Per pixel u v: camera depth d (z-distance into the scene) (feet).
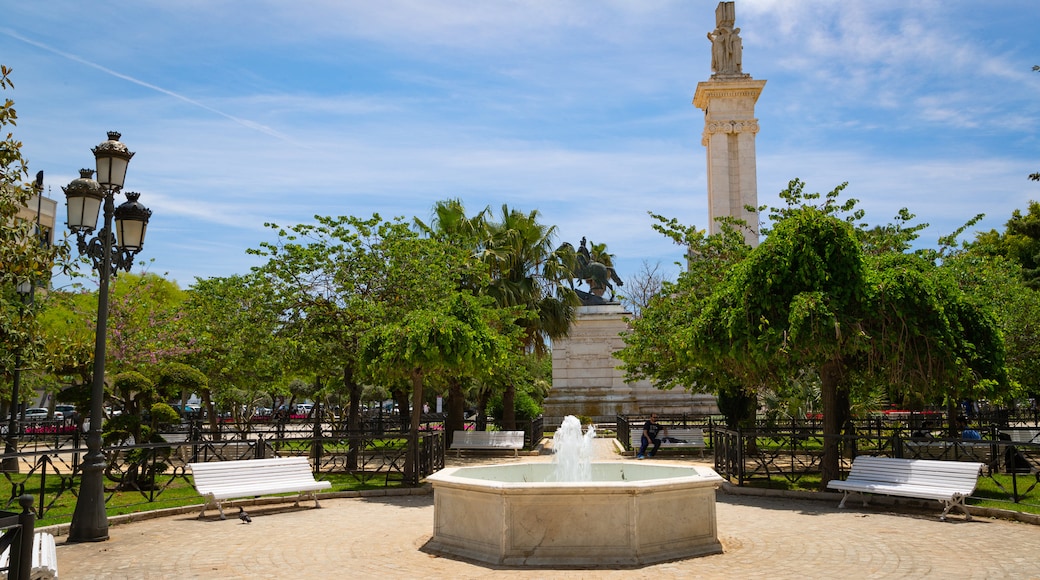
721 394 68.33
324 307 56.95
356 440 53.06
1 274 35.78
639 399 106.52
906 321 38.32
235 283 61.98
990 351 40.16
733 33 113.19
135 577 24.04
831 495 39.45
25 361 40.96
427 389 106.22
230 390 84.33
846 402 51.08
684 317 52.60
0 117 33.91
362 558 26.68
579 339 108.58
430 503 40.81
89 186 30.94
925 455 52.54
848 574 23.66
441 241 70.13
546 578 23.45
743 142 108.99
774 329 39.06
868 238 52.70
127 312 78.95
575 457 36.68
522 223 81.66
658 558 25.52
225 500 39.96
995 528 31.24
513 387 82.48
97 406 30.94
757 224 106.52
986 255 69.51
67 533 31.53
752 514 35.60
